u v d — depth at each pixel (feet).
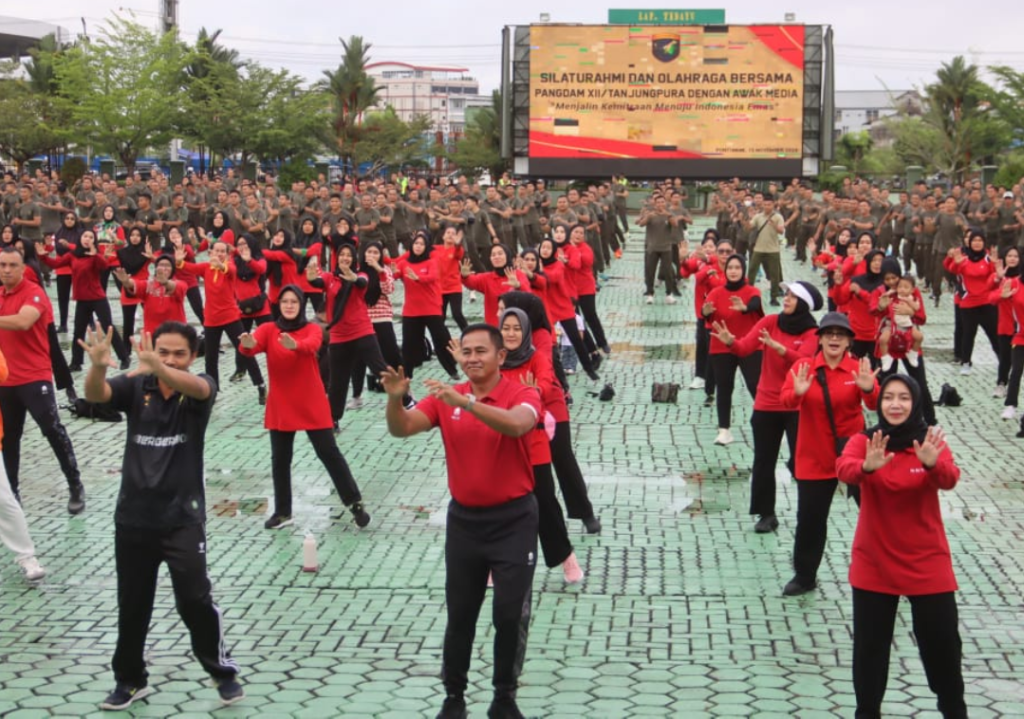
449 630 19.99
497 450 19.61
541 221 88.89
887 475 19.34
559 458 31.09
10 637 24.57
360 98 206.90
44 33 232.12
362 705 21.35
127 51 151.02
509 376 26.55
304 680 22.45
